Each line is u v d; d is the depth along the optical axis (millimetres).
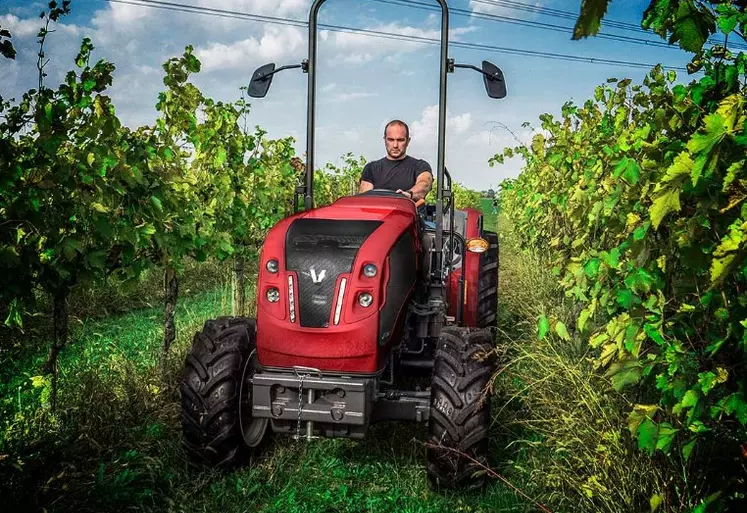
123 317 7203
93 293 7273
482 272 5836
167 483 3387
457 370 3338
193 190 5570
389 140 5086
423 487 3418
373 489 3416
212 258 9977
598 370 3652
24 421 3482
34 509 2764
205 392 3480
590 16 811
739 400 1907
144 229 4000
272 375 3311
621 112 4676
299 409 3240
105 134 3689
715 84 2291
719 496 2002
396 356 3850
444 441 3277
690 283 2332
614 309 2957
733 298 1973
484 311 5738
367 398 3207
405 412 3395
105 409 3986
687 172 1822
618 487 2779
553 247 7074
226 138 6801
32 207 3205
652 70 4137
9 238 3166
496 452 3730
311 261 3311
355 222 3531
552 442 3449
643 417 2160
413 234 3666
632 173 2600
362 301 3234
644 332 2334
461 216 5383
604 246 3979
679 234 2070
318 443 3939
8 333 4945
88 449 3512
